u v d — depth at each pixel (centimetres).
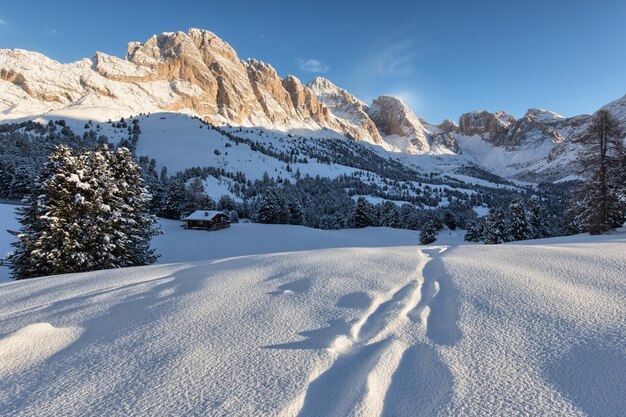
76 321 499
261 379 302
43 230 1736
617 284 493
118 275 909
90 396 293
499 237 3578
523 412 243
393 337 378
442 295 521
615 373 278
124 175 2209
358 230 5491
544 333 361
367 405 257
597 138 2398
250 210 8162
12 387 316
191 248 3975
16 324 515
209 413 257
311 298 530
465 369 304
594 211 2359
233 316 468
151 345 388
